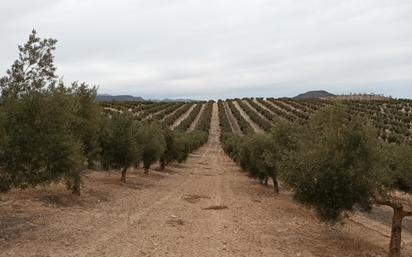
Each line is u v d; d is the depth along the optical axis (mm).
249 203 18859
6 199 14180
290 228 13727
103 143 20875
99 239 10297
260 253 10133
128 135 21312
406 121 78875
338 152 10508
